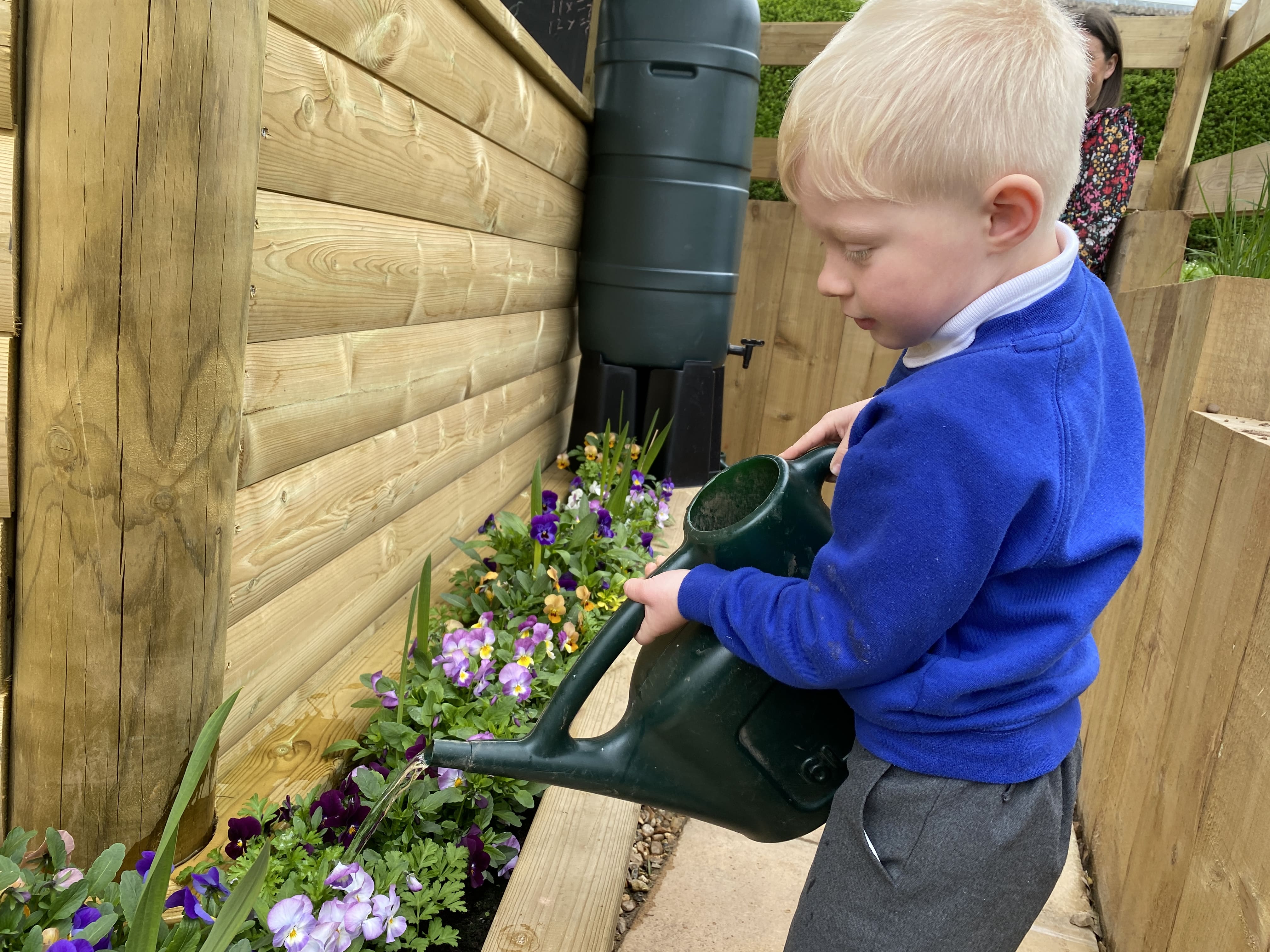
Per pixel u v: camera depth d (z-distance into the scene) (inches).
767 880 67.7
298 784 61.4
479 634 73.0
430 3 74.3
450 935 53.1
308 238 60.9
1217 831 46.3
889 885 38.2
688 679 41.9
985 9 35.2
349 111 63.4
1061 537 35.0
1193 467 59.8
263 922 45.7
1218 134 175.9
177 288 44.3
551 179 119.8
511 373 115.2
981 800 37.4
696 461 144.3
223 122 44.1
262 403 58.6
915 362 39.1
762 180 181.5
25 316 43.1
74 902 42.5
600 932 54.5
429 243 81.4
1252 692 44.8
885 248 36.1
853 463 35.8
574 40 138.6
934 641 35.4
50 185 41.6
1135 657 67.9
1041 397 34.8
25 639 46.8
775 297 164.6
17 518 45.6
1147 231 119.8
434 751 42.8
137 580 46.7
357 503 74.7
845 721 42.6
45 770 48.3
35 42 40.5
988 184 34.6
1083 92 36.7
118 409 44.3
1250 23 123.6
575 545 92.7
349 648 78.8
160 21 40.8
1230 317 59.8
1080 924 65.1
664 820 73.4
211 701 52.4
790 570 42.7
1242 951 40.6
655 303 135.0
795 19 192.4
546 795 65.7
